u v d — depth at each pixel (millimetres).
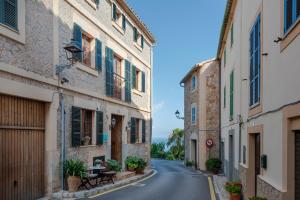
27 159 9094
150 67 22453
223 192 12039
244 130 10086
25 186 8969
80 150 12148
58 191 10414
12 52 8266
